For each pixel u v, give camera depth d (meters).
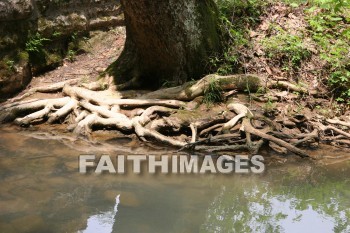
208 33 6.61
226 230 3.57
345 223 3.76
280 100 6.34
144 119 5.78
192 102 6.14
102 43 8.44
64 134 5.76
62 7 7.85
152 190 4.28
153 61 6.59
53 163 4.84
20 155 5.05
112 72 6.89
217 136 5.46
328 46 7.14
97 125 5.88
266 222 3.75
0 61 6.70
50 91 6.80
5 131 5.82
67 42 8.01
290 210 3.99
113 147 5.39
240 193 4.32
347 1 6.77
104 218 3.69
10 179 4.41
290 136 5.54
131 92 6.57
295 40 7.10
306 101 6.38
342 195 4.35
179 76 6.55
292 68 6.82
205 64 6.62
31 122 6.04
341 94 6.51
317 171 4.95
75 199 4.02
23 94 6.78
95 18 8.44
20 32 7.09
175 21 6.22
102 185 4.34
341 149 5.64
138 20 6.16
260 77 6.45
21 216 3.67
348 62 6.81
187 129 5.77
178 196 4.18
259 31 7.43
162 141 5.47
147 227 3.57
